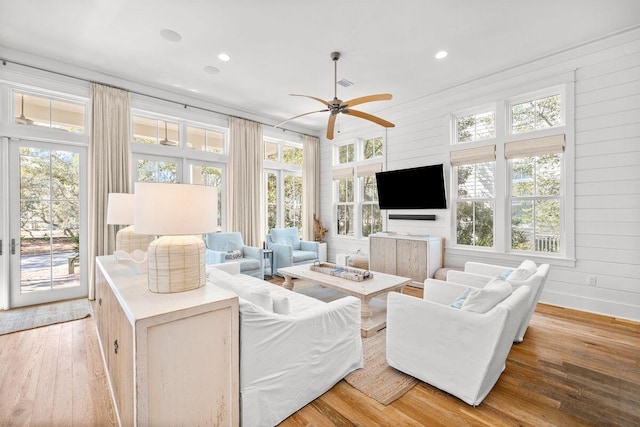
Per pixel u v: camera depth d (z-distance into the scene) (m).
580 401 1.84
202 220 1.57
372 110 5.35
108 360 2.01
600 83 3.26
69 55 3.48
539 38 3.18
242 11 2.71
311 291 4.23
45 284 3.67
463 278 3.01
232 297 1.48
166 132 4.68
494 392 1.93
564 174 3.53
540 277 2.35
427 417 1.71
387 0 2.56
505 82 3.93
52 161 3.71
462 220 4.51
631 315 3.11
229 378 1.48
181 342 1.31
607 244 3.24
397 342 2.18
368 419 1.70
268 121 5.81
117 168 3.98
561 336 2.75
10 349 2.54
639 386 1.99
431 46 3.30
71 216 3.83
